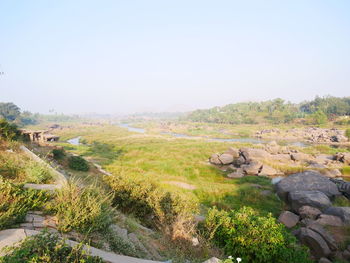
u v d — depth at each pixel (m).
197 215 12.34
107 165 33.53
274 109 179.12
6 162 9.30
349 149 60.97
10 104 177.75
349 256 10.57
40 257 3.24
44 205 5.89
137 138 83.19
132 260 4.90
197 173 31.98
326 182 22.75
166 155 46.06
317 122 131.12
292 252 7.78
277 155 43.00
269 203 20.42
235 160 41.69
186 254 6.95
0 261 3.19
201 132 123.56
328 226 13.57
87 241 5.05
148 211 10.40
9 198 5.68
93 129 144.75
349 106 151.62
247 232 8.18
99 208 5.94
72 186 6.62
